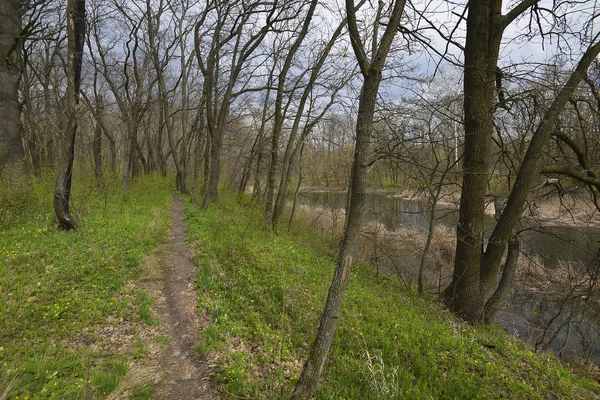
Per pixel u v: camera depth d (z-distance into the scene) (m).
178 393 4.20
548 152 7.85
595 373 6.50
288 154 13.23
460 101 7.77
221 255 8.81
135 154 25.36
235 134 26.45
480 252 7.61
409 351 5.36
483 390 4.53
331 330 3.58
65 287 6.18
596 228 13.84
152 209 13.74
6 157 11.15
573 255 12.67
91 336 5.09
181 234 11.31
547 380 5.12
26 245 7.48
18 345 4.57
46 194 11.58
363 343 5.49
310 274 8.38
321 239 14.43
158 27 19.41
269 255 9.12
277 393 4.18
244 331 5.61
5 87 11.17
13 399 3.49
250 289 7.04
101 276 6.73
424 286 10.16
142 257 8.05
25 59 14.82
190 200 18.64
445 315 7.26
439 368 5.03
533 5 6.98
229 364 4.72
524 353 6.00
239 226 12.18
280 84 12.99
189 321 5.82
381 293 8.16
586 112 8.34
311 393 3.53
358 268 10.59
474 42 7.11
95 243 8.23
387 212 12.72
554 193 8.38
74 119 8.70
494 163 8.50
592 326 8.66
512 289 11.10
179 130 36.97
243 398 4.11
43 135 22.59
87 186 15.32
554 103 6.78
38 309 5.39
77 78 8.76
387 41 3.63
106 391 3.94
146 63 17.66
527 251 13.34
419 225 17.56
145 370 4.40
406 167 8.05
